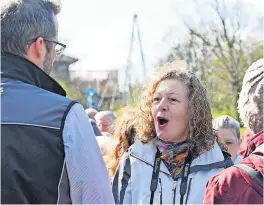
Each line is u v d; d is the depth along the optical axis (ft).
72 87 48.80
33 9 4.92
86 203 4.61
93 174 4.64
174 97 6.35
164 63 6.90
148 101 6.70
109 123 15.35
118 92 54.03
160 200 6.10
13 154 4.48
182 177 6.23
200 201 6.01
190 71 6.63
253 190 4.41
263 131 5.07
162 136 6.39
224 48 51.19
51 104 4.65
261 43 50.65
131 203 6.18
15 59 4.80
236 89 50.08
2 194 4.41
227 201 4.48
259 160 4.51
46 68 5.11
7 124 4.55
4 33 4.85
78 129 4.65
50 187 4.50
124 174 6.36
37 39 4.91
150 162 6.37
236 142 9.05
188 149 6.37
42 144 4.51
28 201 4.47
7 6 4.91
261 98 4.99
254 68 5.18
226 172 4.66
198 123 6.38
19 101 4.64
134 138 6.86
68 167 4.55
